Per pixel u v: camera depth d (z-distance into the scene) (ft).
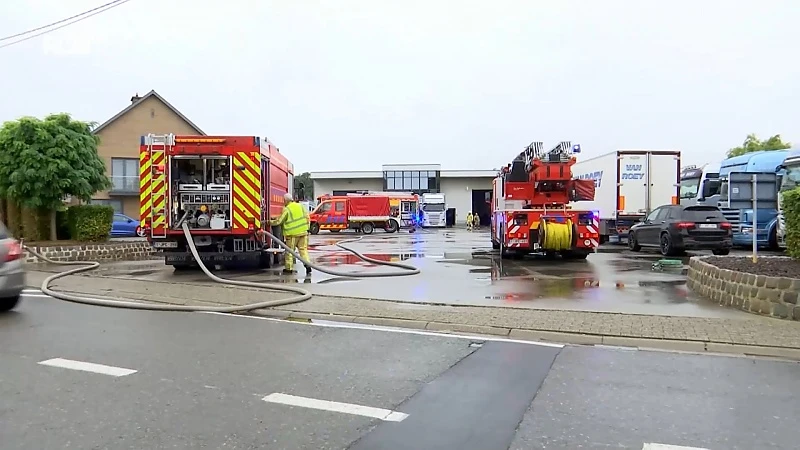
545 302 32.89
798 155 64.90
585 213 56.80
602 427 15.30
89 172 59.88
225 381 18.86
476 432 14.88
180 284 39.50
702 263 36.01
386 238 115.44
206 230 45.62
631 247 73.41
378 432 14.82
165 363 20.89
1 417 15.65
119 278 42.98
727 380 19.47
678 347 23.84
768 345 23.50
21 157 55.62
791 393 18.17
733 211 71.05
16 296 30.35
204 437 14.42
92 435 14.49
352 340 24.62
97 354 22.04
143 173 45.42
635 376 19.85
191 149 45.37
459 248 79.15
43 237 61.16
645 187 80.64
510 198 60.75
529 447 14.01
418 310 30.09
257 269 50.52
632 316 28.50
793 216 32.71
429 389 18.26
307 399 17.22
